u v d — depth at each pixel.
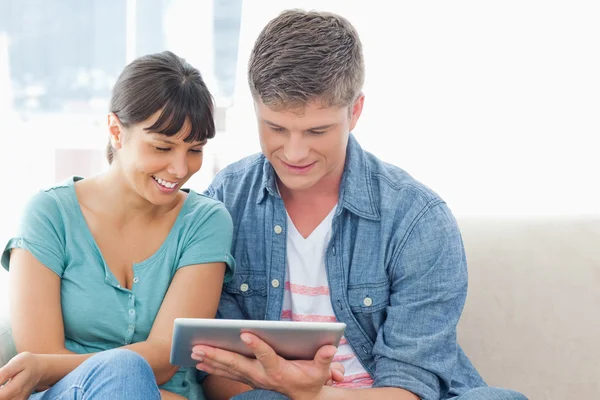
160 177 1.40
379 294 1.52
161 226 1.51
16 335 1.40
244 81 2.26
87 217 1.48
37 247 1.42
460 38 2.32
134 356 1.20
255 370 1.28
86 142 2.28
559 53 2.33
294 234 1.56
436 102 2.34
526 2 2.32
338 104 1.36
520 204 2.37
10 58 2.25
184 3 2.24
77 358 1.34
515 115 2.34
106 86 2.27
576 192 2.37
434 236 1.49
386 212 1.53
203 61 2.26
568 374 1.70
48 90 2.26
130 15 2.25
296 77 1.31
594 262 1.77
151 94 1.35
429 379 1.44
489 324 1.73
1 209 2.27
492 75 2.33
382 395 1.39
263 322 1.18
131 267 1.48
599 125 2.34
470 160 2.36
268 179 1.56
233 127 2.27
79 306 1.43
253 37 2.24
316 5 2.27
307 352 1.26
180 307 1.45
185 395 1.50
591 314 1.73
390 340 1.48
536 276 1.76
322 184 1.55
